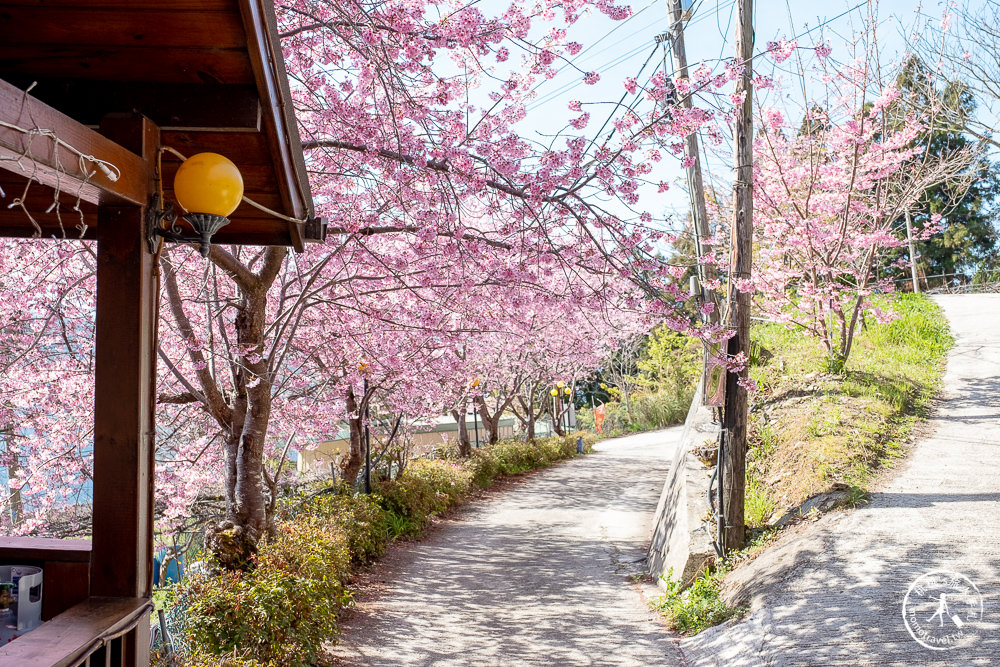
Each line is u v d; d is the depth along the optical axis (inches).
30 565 126.8
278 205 148.6
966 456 295.1
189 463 313.1
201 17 112.4
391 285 307.6
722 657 210.5
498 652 249.1
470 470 656.4
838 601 203.3
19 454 307.1
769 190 423.5
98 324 111.3
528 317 329.7
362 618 292.8
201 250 117.6
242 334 260.8
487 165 211.8
